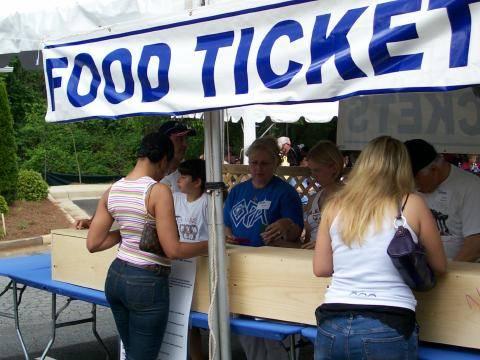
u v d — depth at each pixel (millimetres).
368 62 2293
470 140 4840
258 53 2619
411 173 2527
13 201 14320
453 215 3359
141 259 3082
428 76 2154
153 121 13523
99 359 5137
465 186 3346
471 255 3273
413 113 5113
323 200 4078
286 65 2539
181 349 3305
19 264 4699
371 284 2410
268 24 2602
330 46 2408
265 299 3084
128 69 3082
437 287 2631
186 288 3318
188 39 2865
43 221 13430
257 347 3898
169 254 3047
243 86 2676
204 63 2795
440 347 2670
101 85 3213
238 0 2691
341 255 2488
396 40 2221
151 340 3123
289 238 3926
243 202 4223
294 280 2984
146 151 3205
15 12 3555
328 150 4023
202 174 3895
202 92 2816
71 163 23234
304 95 2480
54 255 4109
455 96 4871
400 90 2215
